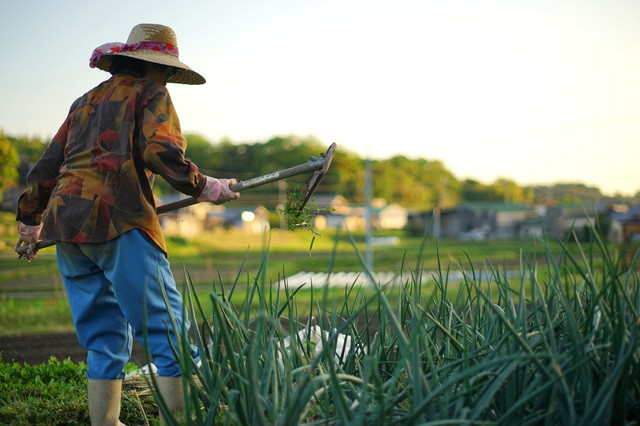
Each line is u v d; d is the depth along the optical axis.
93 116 2.81
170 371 2.71
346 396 2.46
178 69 3.15
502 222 105.12
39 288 19.73
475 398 2.08
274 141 118.06
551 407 1.95
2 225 34.66
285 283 2.43
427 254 45.66
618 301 2.13
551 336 2.04
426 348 2.14
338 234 2.01
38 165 2.97
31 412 2.98
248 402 2.12
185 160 2.76
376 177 131.12
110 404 2.75
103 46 2.97
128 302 2.68
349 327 2.76
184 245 58.19
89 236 2.67
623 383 2.00
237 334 2.24
